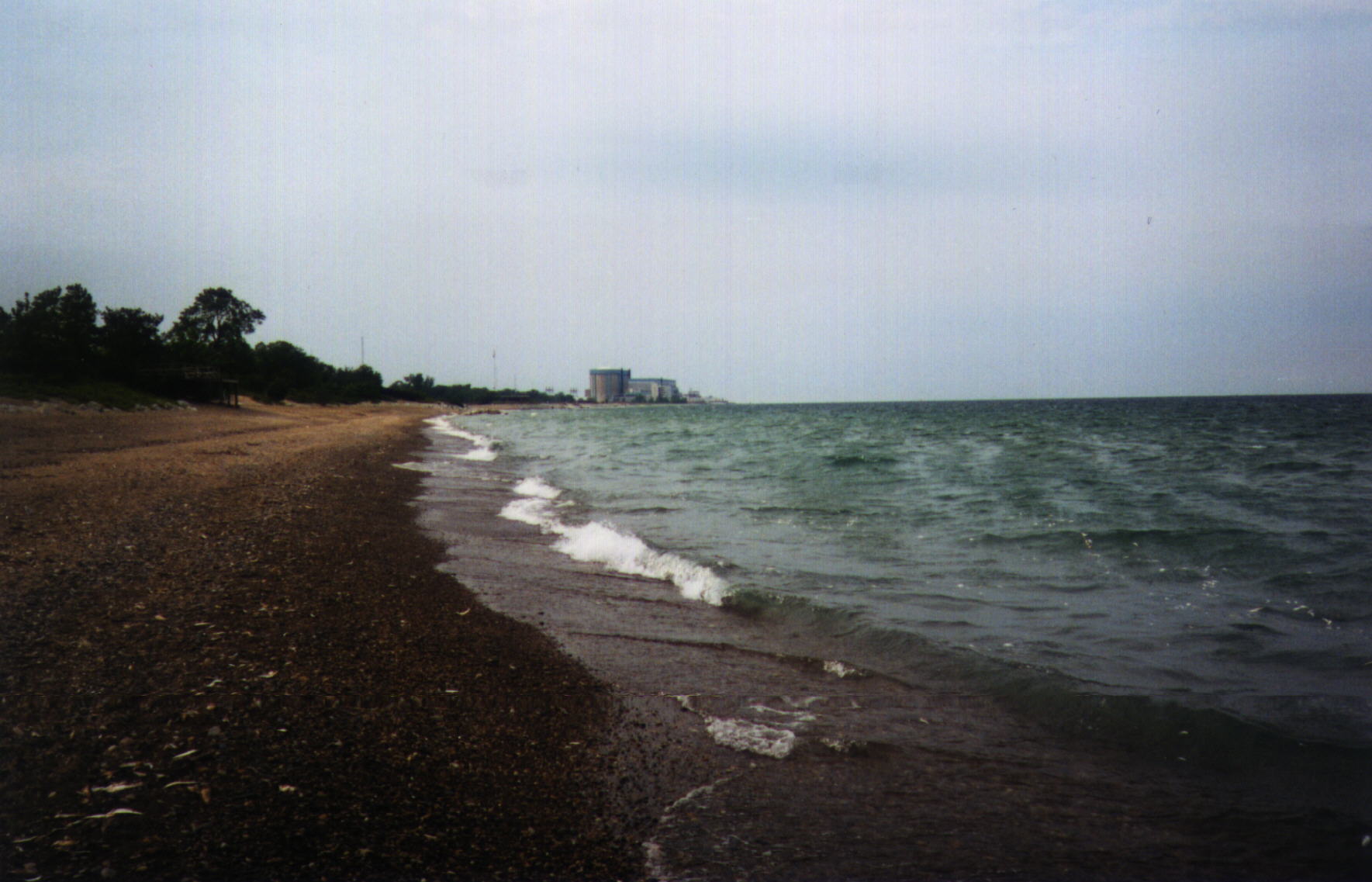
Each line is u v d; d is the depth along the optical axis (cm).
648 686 623
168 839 345
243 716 479
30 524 1030
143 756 418
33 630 598
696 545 1215
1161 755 499
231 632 639
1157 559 1087
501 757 473
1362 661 652
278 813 377
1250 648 696
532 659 671
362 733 479
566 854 373
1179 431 4694
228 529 1117
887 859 381
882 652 714
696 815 420
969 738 530
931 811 432
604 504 1725
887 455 3005
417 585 912
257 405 7656
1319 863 375
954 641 724
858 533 1327
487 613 815
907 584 957
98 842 338
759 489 1997
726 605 895
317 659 598
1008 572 1027
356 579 898
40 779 386
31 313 4972
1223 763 483
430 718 516
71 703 473
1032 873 369
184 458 2192
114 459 2031
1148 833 407
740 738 525
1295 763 475
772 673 660
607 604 891
